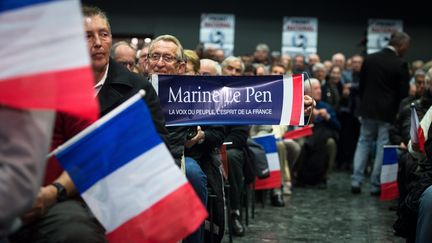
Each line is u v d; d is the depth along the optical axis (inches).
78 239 75.5
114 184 77.3
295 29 507.8
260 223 207.0
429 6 510.9
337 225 207.2
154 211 77.0
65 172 77.3
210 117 124.9
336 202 256.2
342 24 517.3
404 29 512.7
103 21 94.5
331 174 358.6
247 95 124.7
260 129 243.9
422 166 136.5
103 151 77.3
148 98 97.3
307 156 299.6
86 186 77.2
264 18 519.5
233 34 512.7
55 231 75.7
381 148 275.4
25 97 60.7
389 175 201.0
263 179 215.6
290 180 274.8
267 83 124.6
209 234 139.3
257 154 211.2
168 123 124.3
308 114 126.5
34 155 60.2
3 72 60.2
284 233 191.9
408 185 142.8
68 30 61.8
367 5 515.2
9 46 60.6
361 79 281.9
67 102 61.6
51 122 62.6
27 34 60.9
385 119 273.3
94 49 92.9
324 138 297.1
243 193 192.7
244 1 518.6
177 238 77.2
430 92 176.7
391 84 273.6
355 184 282.8
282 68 268.8
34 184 60.3
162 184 77.3
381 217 223.9
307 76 125.6
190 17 521.3
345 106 380.8
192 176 126.5
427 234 109.2
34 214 74.7
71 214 77.2
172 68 135.2
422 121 140.6
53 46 61.4
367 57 280.4
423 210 110.7
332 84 363.3
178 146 124.6
